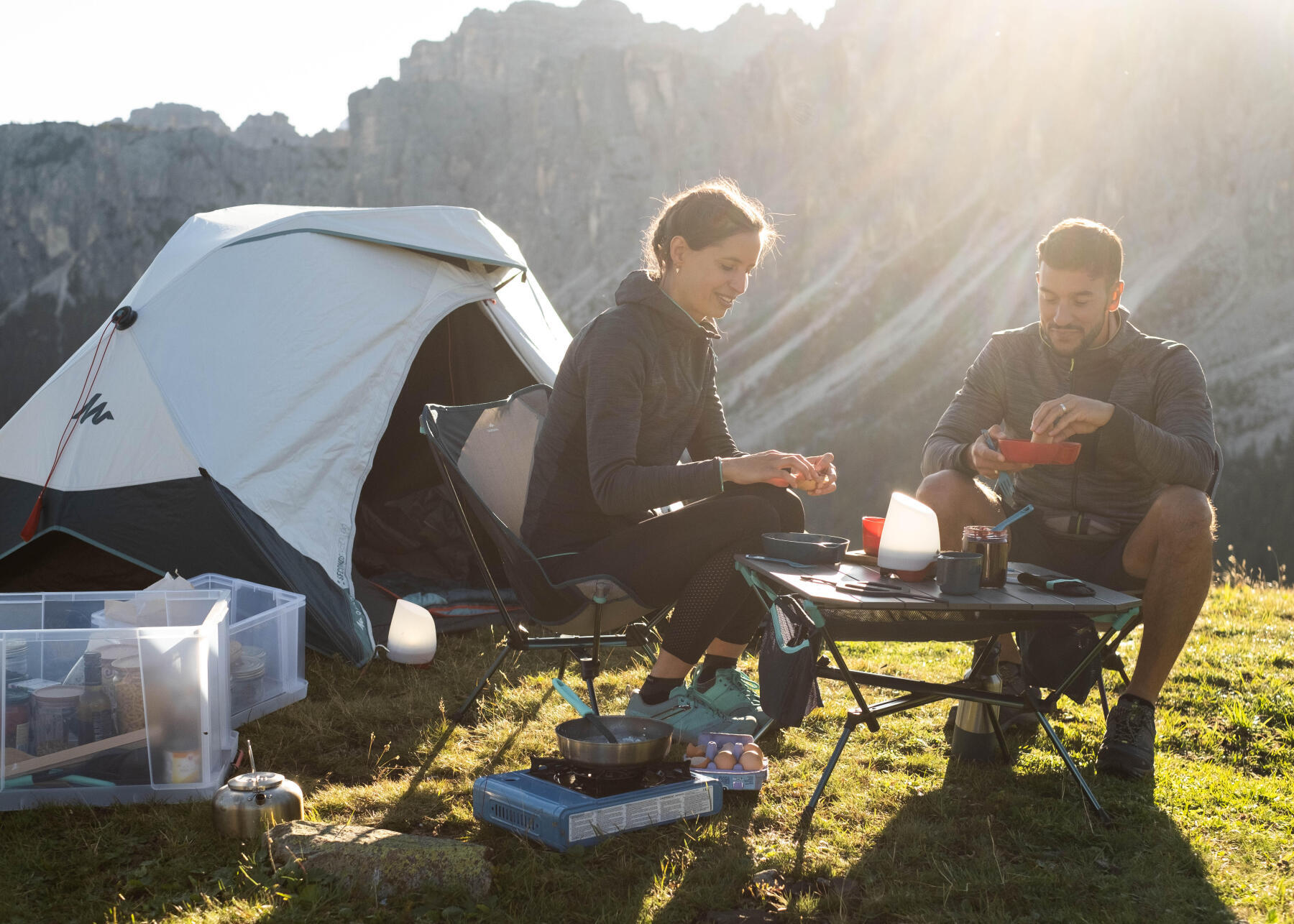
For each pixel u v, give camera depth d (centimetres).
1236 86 14812
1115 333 296
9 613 287
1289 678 354
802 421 12456
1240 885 200
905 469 11525
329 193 17150
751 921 186
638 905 188
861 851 214
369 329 488
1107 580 277
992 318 13400
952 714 287
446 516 564
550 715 314
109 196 15975
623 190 16650
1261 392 11594
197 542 421
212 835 216
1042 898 194
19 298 15238
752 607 276
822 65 16738
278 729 298
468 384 608
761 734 271
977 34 16188
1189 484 266
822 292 14550
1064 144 15175
